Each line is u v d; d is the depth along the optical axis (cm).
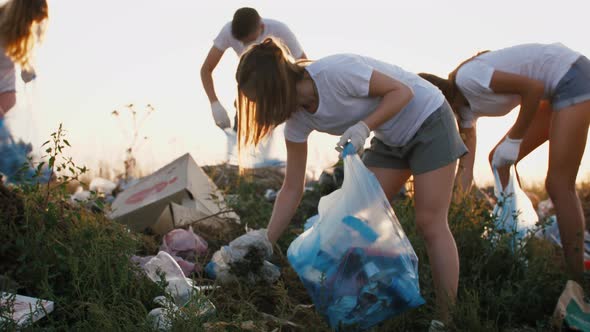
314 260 353
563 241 444
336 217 351
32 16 540
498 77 425
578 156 432
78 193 578
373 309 345
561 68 429
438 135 363
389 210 348
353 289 346
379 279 342
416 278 347
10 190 426
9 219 398
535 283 412
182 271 402
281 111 344
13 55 539
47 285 346
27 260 379
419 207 370
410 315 378
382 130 368
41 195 420
